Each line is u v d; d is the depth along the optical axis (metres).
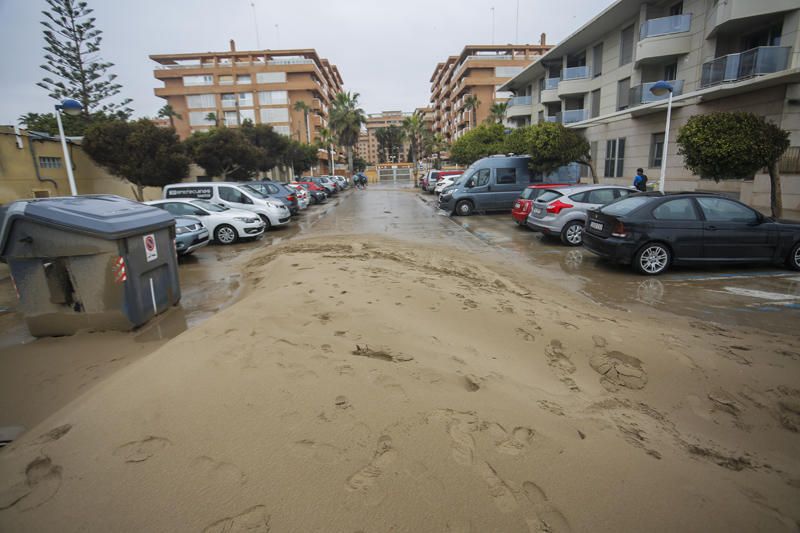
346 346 3.17
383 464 1.88
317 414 2.20
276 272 6.75
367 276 5.82
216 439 1.99
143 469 1.81
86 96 29.50
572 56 28.77
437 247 10.53
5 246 4.38
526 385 3.02
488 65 58.78
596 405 2.92
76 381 3.55
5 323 5.66
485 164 17.97
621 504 1.83
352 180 53.62
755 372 3.59
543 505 1.75
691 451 2.50
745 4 14.25
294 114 65.38
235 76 63.53
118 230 4.48
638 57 19.47
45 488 1.75
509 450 2.08
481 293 5.42
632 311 5.54
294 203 18.98
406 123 66.12
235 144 24.61
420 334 3.64
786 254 7.61
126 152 17.25
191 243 9.89
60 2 27.14
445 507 1.68
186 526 1.55
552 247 10.50
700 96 16.11
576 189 10.92
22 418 3.01
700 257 7.58
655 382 3.38
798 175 13.45
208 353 2.89
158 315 5.33
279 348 3.01
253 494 1.69
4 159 14.17
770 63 13.89
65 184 16.69
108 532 1.53
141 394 2.35
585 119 26.91
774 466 2.46
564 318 4.59
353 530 1.55
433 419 2.24
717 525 1.81
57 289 4.48
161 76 63.47
